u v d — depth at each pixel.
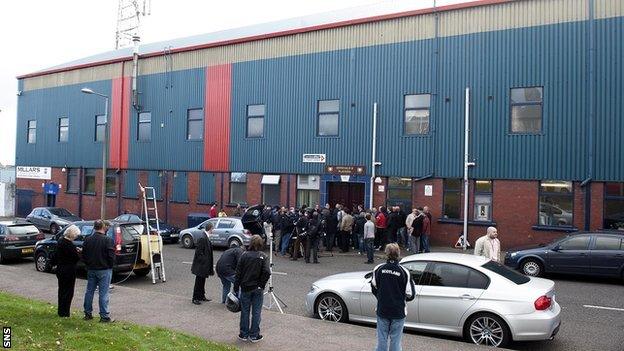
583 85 19.25
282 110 26.41
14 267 17.78
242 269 8.77
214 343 8.41
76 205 36.16
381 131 23.36
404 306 7.23
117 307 11.07
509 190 20.42
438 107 21.98
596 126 19.00
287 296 12.86
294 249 19.08
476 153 21.08
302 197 25.72
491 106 20.89
